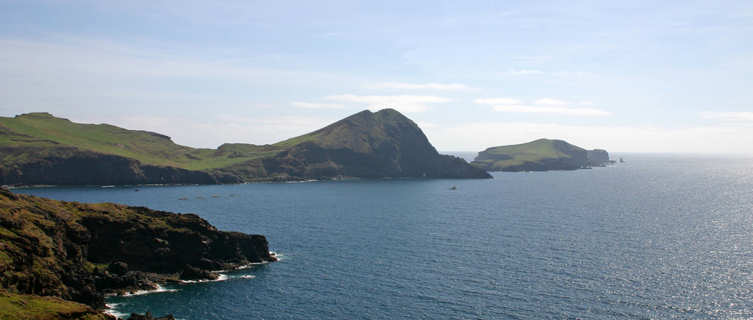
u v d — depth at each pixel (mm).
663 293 98062
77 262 102312
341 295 99562
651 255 130000
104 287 102125
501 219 198750
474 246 143000
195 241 121188
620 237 156750
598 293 98125
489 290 100875
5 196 109250
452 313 88750
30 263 85750
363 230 171875
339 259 128625
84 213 118500
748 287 101438
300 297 98688
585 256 129000
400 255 132250
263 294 100688
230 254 124688
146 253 116250
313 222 189875
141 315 80500
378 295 99188
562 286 102938
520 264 121125
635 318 85125
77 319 70062
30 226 95938
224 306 93938
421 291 101188
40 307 69500
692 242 148000
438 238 156375
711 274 111062
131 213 126688
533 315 87125
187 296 99562
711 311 88125
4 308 65875
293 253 135875
